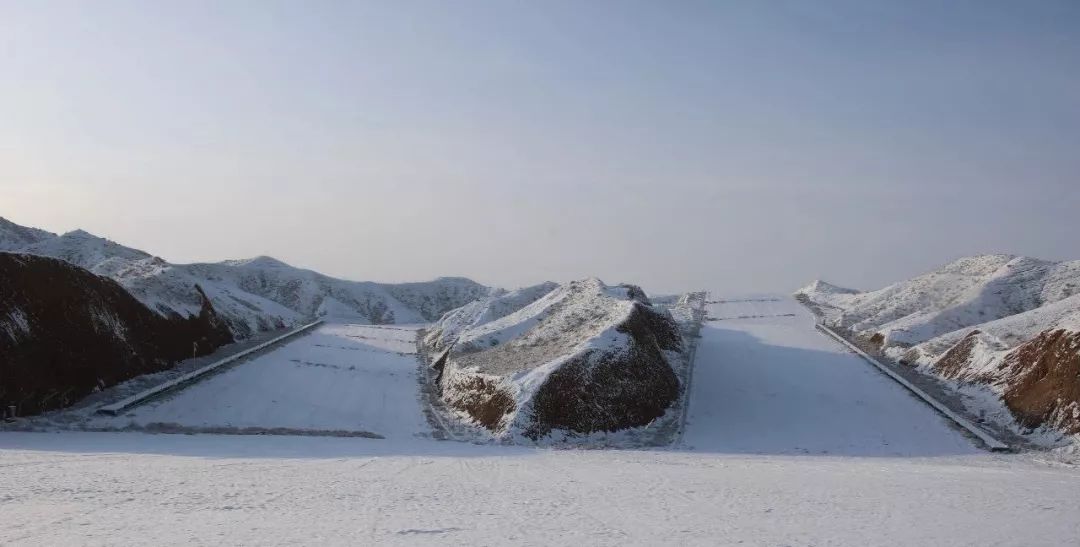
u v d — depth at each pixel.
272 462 29.86
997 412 43.72
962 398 47.78
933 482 26.62
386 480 25.59
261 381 52.03
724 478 27.53
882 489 24.70
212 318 65.88
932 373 54.88
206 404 44.88
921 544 16.38
